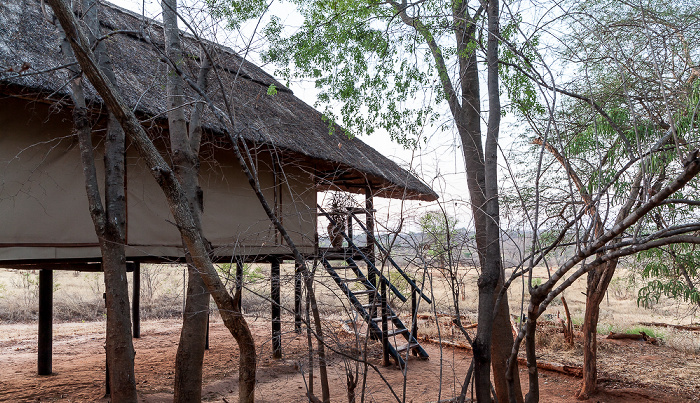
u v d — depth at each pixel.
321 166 9.72
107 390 7.39
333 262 10.19
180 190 4.10
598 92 5.35
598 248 2.83
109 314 5.15
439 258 3.84
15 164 5.94
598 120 5.06
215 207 8.23
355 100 6.70
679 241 2.39
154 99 6.77
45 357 8.86
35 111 6.16
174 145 5.77
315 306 4.17
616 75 5.07
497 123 3.99
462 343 11.21
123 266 5.25
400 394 7.67
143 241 7.03
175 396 5.62
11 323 15.80
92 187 5.16
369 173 10.00
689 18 4.63
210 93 6.27
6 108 5.92
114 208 5.27
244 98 8.77
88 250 6.51
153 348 11.55
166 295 20.23
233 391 8.02
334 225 4.83
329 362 7.11
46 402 7.15
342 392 7.74
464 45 5.36
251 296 15.15
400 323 10.17
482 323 3.57
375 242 4.14
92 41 5.37
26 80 5.25
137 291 12.92
